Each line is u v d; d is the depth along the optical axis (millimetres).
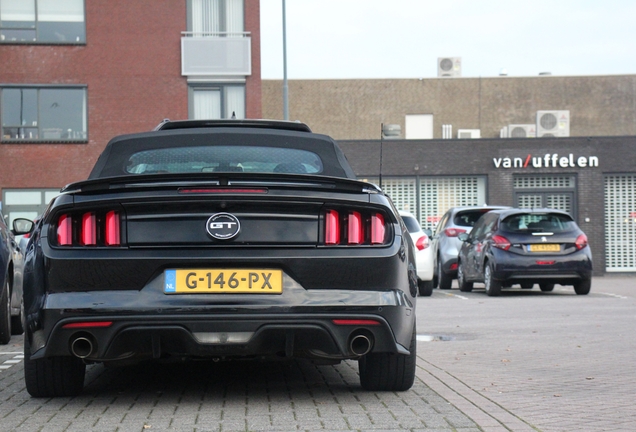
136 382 6695
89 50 31062
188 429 4992
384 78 53125
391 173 33156
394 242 5582
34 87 30844
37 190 30875
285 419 5262
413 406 5688
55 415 5438
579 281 17516
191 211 5359
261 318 5305
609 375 7191
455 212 21312
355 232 5496
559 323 11742
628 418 5395
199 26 31531
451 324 11719
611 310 13898
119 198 5328
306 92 52781
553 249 17203
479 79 53406
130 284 5328
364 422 5172
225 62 31469
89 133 31000
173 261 5309
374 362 6086
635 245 33625
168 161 6254
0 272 9867
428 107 53250
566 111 48719
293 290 5367
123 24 31188
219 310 5285
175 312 5270
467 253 19250
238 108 31562
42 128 30875
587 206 33250
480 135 53344
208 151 6348
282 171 6203
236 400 5910
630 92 53750
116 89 31125
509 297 17453
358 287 5461
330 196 5410
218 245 5344
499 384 6715
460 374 7246
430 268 17875
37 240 5586
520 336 10195
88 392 6270
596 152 33219
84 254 5348
